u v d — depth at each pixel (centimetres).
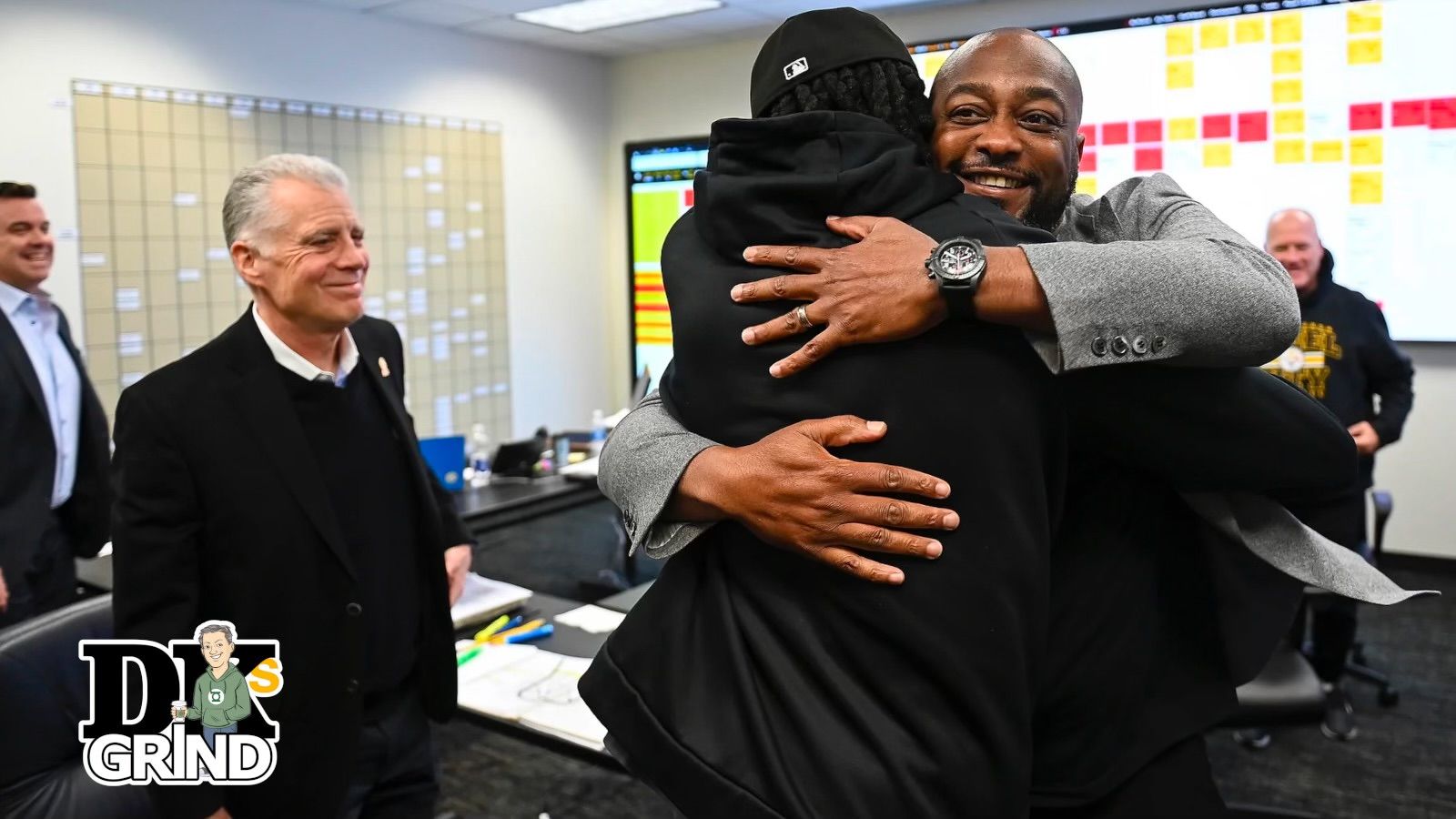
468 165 575
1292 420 72
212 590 153
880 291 66
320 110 499
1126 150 478
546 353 632
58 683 144
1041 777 78
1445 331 432
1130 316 64
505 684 174
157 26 435
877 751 64
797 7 514
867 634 67
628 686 75
